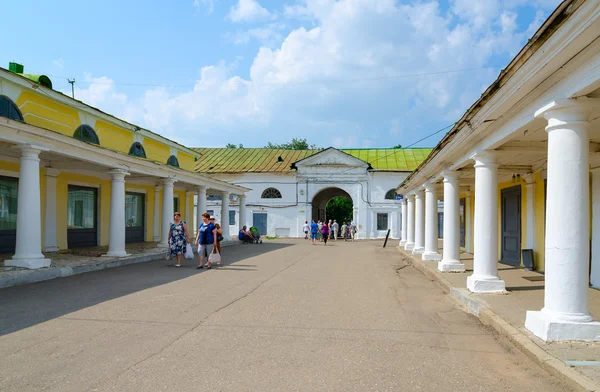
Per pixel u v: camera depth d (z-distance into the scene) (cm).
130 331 547
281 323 602
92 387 372
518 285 880
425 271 1230
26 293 795
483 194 807
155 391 366
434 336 553
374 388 381
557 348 466
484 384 394
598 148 786
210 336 530
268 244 2569
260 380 394
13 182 1338
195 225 2891
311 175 3509
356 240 3362
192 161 2453
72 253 1412
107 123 1655
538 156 941
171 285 911
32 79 1334
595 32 398
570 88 471
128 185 1969
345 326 595
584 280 495
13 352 462
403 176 3491
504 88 569
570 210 494
